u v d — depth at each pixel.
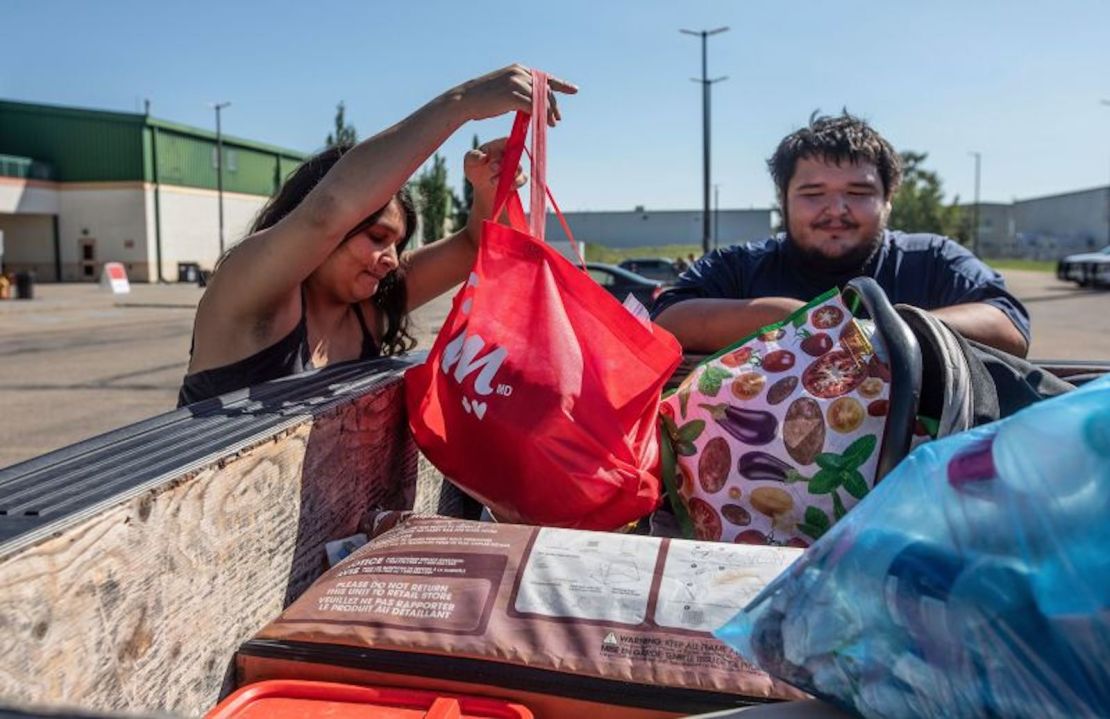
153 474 1.01
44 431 7.07
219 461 1.10
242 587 1.15
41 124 42.75
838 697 0.79
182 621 1.02
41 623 0.80
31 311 21.59
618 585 1.08
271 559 1.23
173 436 1.20
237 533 1.14
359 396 1.54
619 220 79.44
